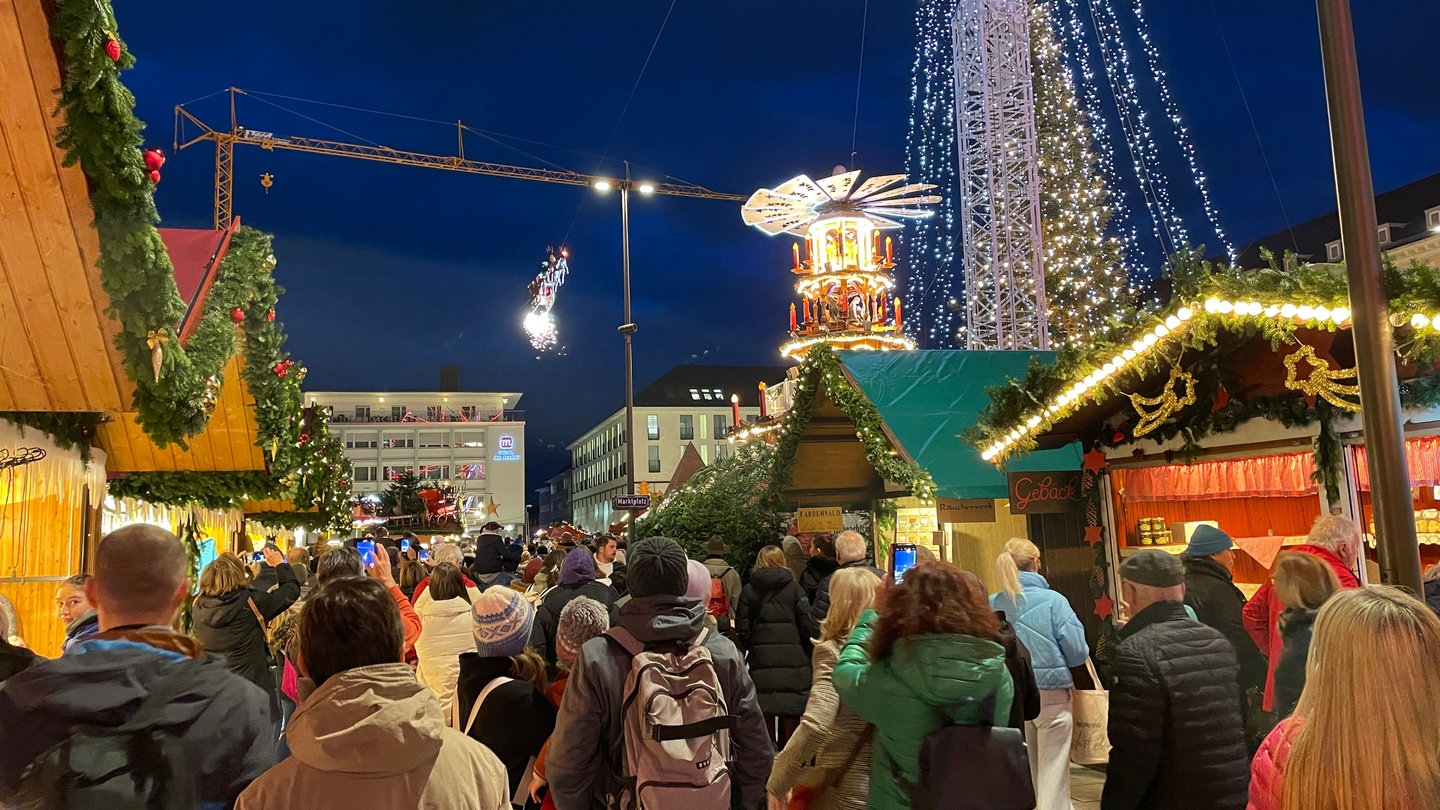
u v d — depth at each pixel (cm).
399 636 231
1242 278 655
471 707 403
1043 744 525
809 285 1981
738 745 329
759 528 1441
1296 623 374
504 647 406
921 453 1098
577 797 316
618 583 819
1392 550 384
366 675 217
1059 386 830
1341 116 409
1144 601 358
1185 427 792
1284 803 195
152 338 612
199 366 720
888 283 2023
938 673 273
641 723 309
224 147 5016
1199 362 757
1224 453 763
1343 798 183
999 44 2636
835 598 408
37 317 610
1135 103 2573
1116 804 333
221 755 230
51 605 814
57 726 216
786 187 2023
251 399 1133
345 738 207
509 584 977
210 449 1184
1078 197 3030
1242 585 866
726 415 8488
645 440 8306
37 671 223
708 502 1466
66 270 583
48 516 821
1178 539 860
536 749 392
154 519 1247
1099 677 702
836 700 360
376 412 9138
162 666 230
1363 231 401
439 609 559
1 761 214
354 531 3541
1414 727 181
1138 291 2934
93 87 496
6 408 685
